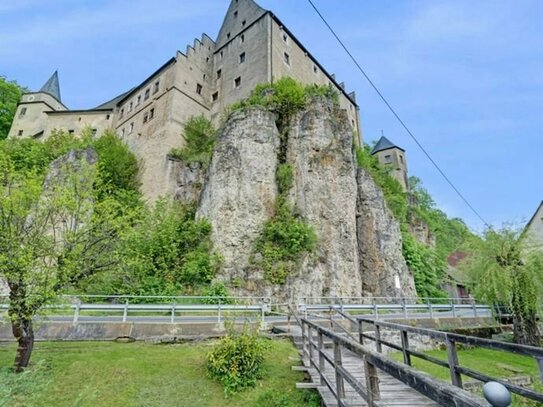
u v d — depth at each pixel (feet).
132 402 22.97
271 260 61.72
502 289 46.60
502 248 49.16
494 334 51.13
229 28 126.41
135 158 103.55
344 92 136.67
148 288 56.03
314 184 74.13
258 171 73.97
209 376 26.53
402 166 169.27
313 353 26.91
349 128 86.84
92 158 88.48
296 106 86.12
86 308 35.42
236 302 54.85
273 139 79.82
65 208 29.07
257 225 68.08
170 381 25.75
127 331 34.65
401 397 18.37
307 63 120.16
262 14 111.96
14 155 89.56
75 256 27.20
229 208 68.90
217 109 110.22
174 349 32.12
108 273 31.81
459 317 52.90
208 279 60.39
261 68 101.65
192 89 110.83
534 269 45.37
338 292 63.72
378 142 183.83
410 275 86.28
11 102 151.33
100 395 23.49
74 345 32.07
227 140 77.56
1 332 32.96
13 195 26.32
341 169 77.92
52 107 150.20
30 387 21.20
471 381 30.63
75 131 127.03
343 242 70.03
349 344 14.76
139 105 118.32
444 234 156.87
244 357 26.53
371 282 74.08
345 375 15.39
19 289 24.94
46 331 33.12
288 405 22.90
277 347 32.27
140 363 28.09
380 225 81.97
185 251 65.72
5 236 25.18
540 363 13.74
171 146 97.60
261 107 82.53
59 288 26.37
